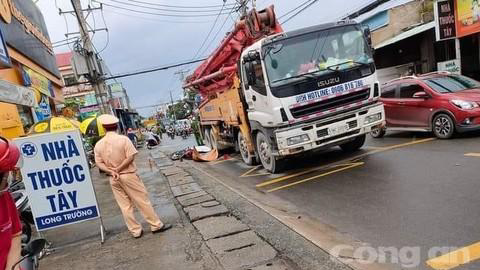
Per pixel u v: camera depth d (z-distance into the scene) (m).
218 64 12.93
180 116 77.88
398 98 11.19
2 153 2.20
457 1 15.77
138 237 5.87
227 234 5.39
